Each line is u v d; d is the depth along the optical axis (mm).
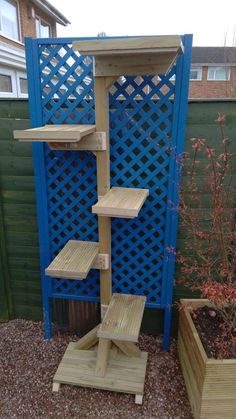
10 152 2002
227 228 1765
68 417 1638
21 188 2076
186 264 1855
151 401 1722
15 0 7180
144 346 2154
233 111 1747
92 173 1836
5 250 2248
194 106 1757
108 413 1656
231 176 1805
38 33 8789
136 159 1763
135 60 1463
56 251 2053
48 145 1700
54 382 1794
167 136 1698
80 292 2127
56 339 2225
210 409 1488
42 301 2336
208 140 1802
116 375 1812
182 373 1876
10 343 2178
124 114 1691
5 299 2369
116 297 1912
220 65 13875
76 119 1728
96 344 2008
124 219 1914
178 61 1557
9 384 1839
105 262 1819
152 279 2014
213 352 1538
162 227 1895
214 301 1550
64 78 1672
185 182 1873
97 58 1476
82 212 1937
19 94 6734
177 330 2219
